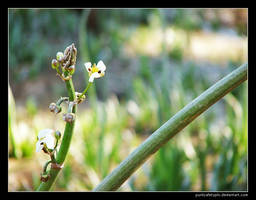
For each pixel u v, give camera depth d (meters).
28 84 3.61
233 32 5.47
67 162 2.10
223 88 0.80
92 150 2.13
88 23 5.14
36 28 4.74
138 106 3.17
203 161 1.89
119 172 0.82
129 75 3.92
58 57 0.82
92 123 2.47
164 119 2.01
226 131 2.44
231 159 1.92
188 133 2.45
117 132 2.33
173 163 1.89
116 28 5.14
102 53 4.42
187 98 2.93
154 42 4.93
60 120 2.82
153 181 1.91
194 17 5.49
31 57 4.06
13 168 2.17
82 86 3.68
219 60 4.40
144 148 0.81
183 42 4.73
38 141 0.83
